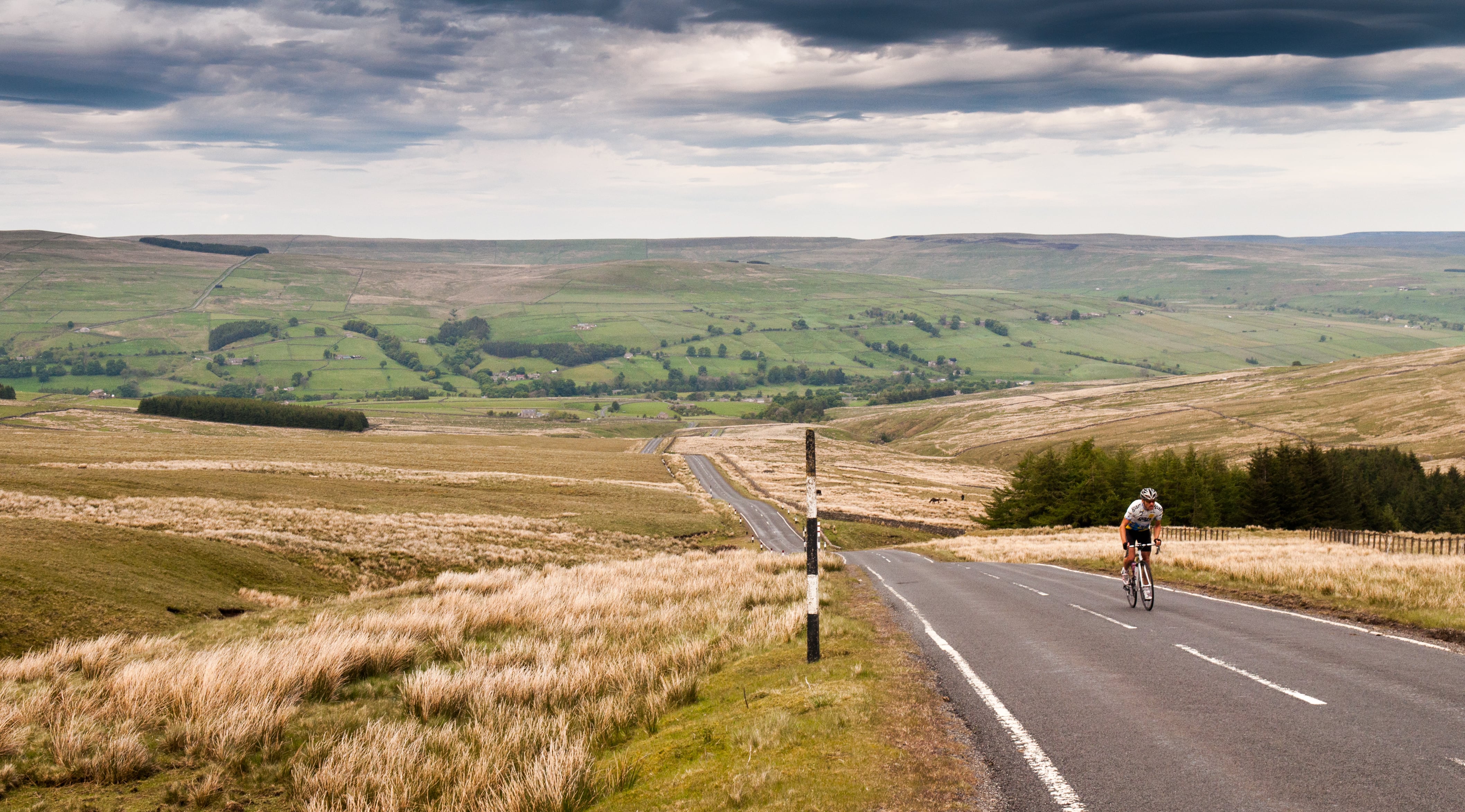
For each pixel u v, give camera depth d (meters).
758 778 7.09
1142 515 16.69
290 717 11.16
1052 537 50.78
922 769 7.23
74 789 8.62
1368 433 173.00
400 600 23.88
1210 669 10.59
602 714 10.54
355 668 14.05
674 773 7.99
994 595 20.17
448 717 11.62
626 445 175.62
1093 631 14.03
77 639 18.38
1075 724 8.45
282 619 20.95
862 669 11.16
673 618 18.41
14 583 20.06
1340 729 7.85
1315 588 17.55
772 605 19.69
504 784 8.22
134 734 9.80
